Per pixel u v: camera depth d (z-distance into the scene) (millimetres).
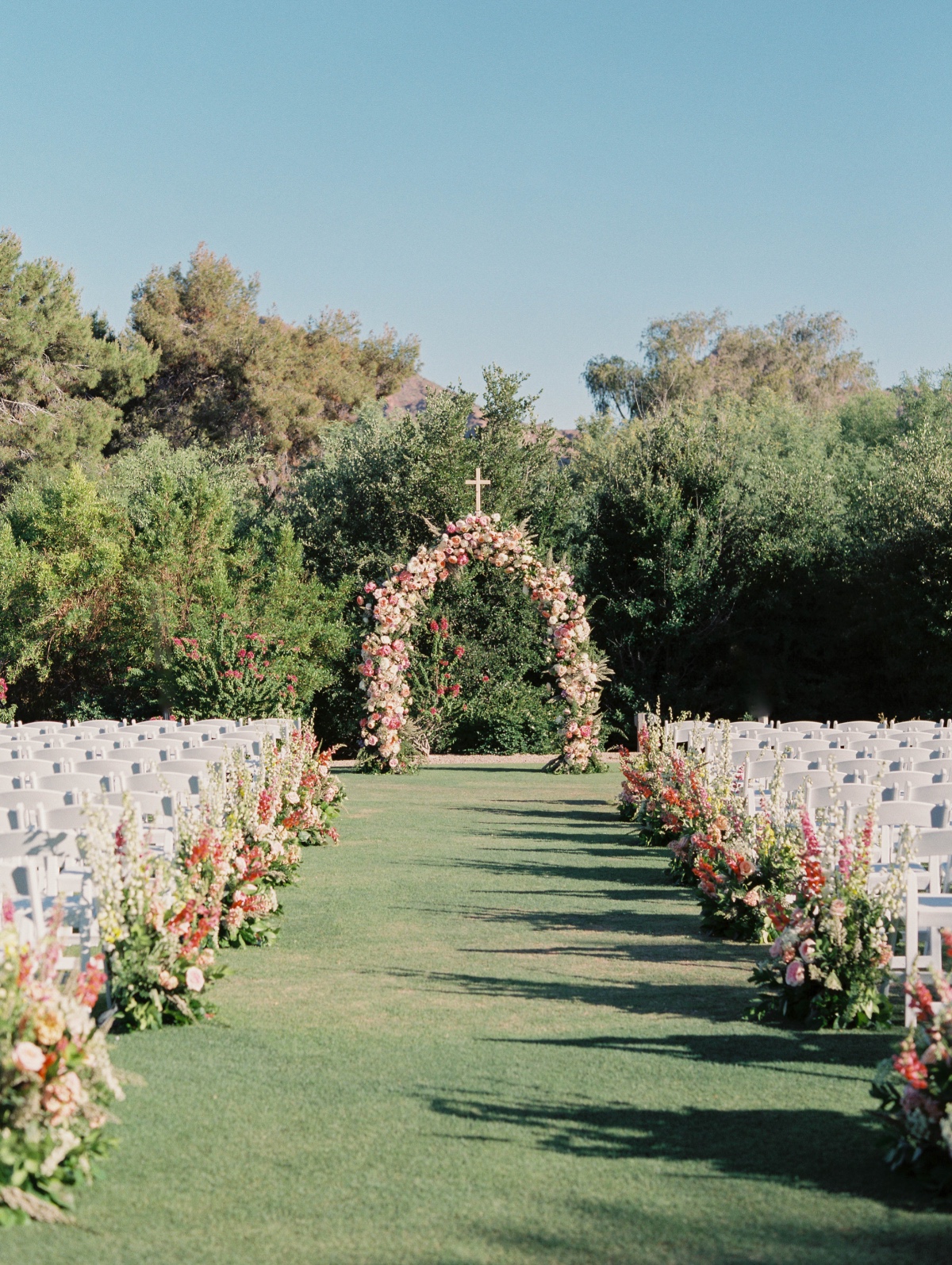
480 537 18156
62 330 33219
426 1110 3973
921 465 23625
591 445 34062
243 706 17953
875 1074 4172
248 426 38000
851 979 5000
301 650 21125
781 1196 3309
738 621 24938
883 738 10875
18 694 24172
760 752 9383
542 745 21688
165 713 19969
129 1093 4141
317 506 25328
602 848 10516
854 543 24250
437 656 21219
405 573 18000
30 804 6012
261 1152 3615
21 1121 3209
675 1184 3389
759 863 6840
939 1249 2980
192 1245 3002
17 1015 3332
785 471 27344
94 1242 3016
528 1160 3557
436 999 5434
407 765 18156
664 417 26734
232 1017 5133
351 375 40844
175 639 19062
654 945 6621
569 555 24969
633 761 12422
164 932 5016
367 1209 3215
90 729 12992
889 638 23281
